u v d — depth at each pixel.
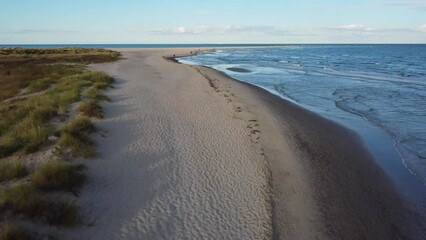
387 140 14.50
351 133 15.34
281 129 15.31
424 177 10.98
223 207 8.50
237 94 23.50
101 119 14.68
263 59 73.56
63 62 43.31
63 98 17.22
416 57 83.06
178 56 82.88
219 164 10.95
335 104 21.69
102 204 8.12
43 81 24.27
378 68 48.69
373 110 19.94
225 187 9.50
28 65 36.72
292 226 8.03
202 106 18.78
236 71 43.28
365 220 8.50
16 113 14.17
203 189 9.30
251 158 11.58
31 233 6.44
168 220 7.82
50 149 10.53
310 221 8.29
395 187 10.26
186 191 9.15
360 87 28.61
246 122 15.95
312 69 46.41
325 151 12.96
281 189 9.67
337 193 9.74
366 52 118.44
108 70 35.38
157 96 20.92
